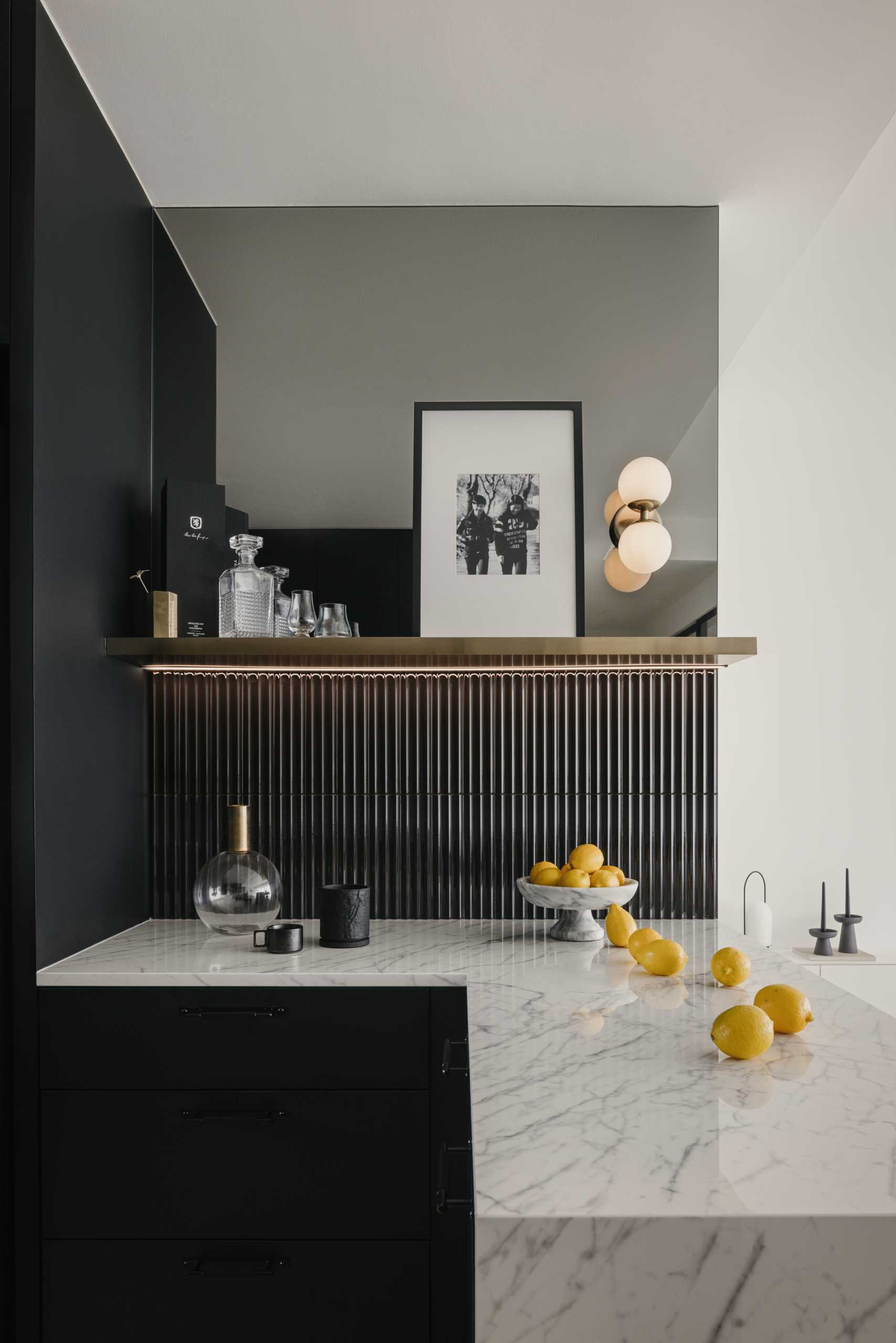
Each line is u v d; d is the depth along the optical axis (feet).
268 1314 6.11
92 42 6.31
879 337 10.50
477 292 8.14
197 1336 6.10
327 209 8.21
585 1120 3.67
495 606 7.81
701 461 8.00
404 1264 6.13
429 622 7.79
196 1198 6.17
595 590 7.89
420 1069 6.21
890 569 10.37
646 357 8.07
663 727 8.32
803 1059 4.49
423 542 7.88
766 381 10.49
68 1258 6.13
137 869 7.95
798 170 7.63
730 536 10.38
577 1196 2.98
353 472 8.04
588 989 5.86
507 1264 2.83
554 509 7.91
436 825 8.29
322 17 6.02
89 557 6.82
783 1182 3.08
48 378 6.12
